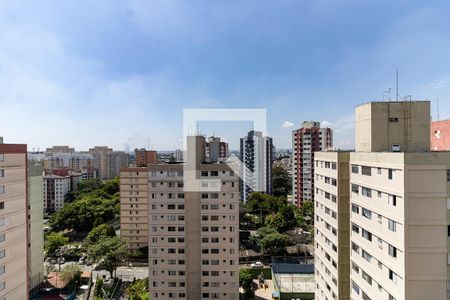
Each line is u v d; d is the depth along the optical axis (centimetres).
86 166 17562
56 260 7331
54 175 13338
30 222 5641
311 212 9469
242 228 9500
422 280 2019
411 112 2745
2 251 3806
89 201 10819
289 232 8775
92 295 5506
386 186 2273
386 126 2745
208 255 4672
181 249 4662
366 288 2591
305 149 10400
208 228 4666
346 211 3048
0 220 3788
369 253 2538
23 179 4203
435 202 2033
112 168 18838
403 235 2047
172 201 4662
